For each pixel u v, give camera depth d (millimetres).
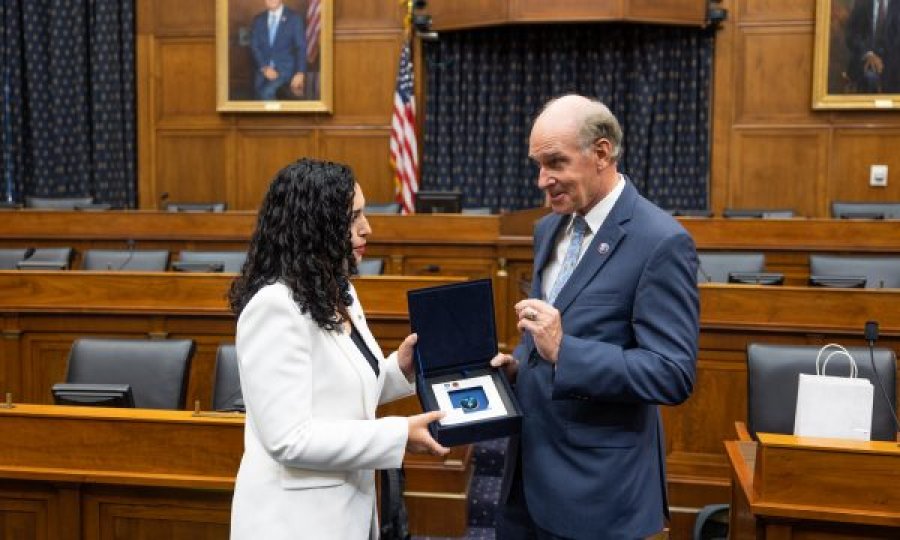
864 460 1986
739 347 3479
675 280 1819
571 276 1926
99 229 6270
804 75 7809
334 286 1673
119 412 2277
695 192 8031
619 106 8078
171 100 8656
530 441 1938
